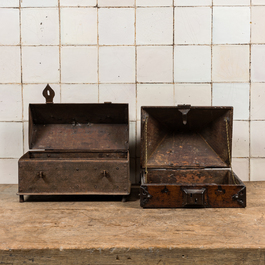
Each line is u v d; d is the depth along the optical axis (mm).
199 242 1284
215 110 1546
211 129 1592
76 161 1473
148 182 1595
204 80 1665
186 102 1672
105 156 1587
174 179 1597
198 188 1447
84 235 1314
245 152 1688
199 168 1591
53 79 1667
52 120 1614
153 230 1335
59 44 1657
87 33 1653
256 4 1644
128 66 1662
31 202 1505
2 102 1674
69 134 1608
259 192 1576
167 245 1273
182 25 1650
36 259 1272
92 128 1618
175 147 1608
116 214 1421
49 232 1328
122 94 1670
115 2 1645
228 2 1644
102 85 1668
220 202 1453
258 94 1671
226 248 1270
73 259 1273
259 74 1664
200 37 1653
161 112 1559
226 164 1572
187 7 1645
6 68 1664
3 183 1694
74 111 1592
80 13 1648
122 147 1587
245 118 1677
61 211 1440
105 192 1479
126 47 1657
